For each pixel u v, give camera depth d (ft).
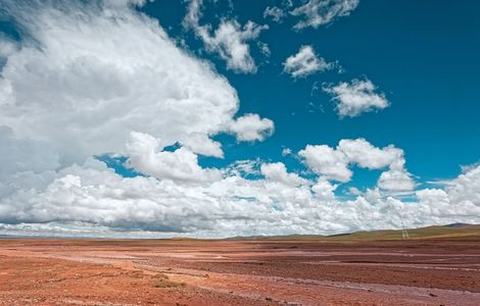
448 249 462.60
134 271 176.14
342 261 303.07
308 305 118.11
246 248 572.51
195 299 116.37
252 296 130.72
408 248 494.59
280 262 294.25
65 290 124.06
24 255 290.35
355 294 141.18
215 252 455.63
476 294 146.30
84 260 277.44
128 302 106.83
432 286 164.45
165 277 161.17
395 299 132.46
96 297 112.27
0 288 129.08
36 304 97.76
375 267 248.73
